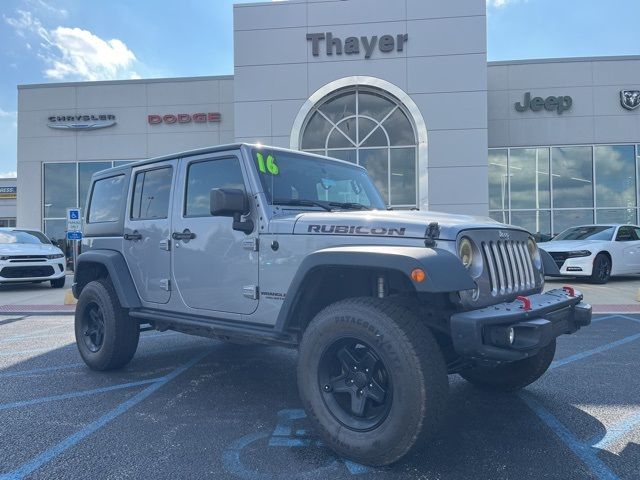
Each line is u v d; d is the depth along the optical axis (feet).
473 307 10.25
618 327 24.76
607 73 60.13
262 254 12.28
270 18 54.34
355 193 15.44
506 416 12.88
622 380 15.87
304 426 12.36
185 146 65.77
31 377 16.85
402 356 9.42
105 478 9.69
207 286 13.61
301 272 10.96
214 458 10.55
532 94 60.85
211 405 13.92
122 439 11.56
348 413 10.53
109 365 16.94
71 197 67.51
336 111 54.85
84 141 67.15
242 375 17.01
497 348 9.65
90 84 66.85
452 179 52.13
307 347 10.78
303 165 14.17
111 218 17.42
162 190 15.38
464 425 12.29
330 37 53.57
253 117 54.60
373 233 10.78
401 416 9.37
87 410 13.52
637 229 43.93
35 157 67.72
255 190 12.57
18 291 44.32
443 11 52.19
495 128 61.36
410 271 9.45
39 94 67.51
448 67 52.13
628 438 11.44
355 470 9.98
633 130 59.98
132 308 16.01
